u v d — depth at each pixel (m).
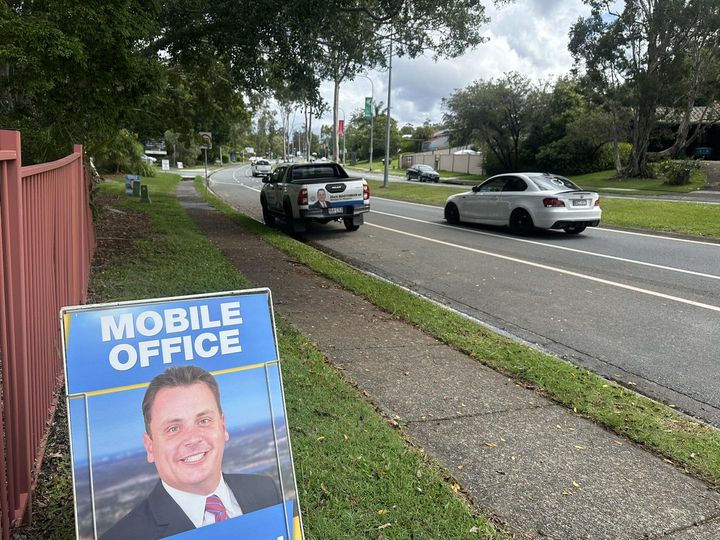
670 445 3.51
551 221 12.84
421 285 8.36
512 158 51.09
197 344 2.17
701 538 2.68
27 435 2.43
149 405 2.04
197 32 10.90
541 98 47.31
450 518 2.67
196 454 2.08
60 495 2.67
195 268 7.69
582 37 35.97
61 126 7.89
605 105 38.91
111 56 7.20
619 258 10.38
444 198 25.39
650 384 4.73
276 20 9.96
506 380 4.52
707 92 37.78
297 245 11.00
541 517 2.79
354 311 6.42
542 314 6.80
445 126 52.06
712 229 13.94
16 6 6.66
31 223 2.80
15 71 7.13
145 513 1.96
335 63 11.81
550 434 3.65
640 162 39.62
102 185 23.12
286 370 4.29
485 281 8.57
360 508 2.69
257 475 2.16
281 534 2.14
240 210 20.34
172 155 79.31
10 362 2.27
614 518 2.80
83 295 5.68
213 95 16.52
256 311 2.31
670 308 7.00
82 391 1.96
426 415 3.84
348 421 3.56
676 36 34.22
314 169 14.59
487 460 3.30
